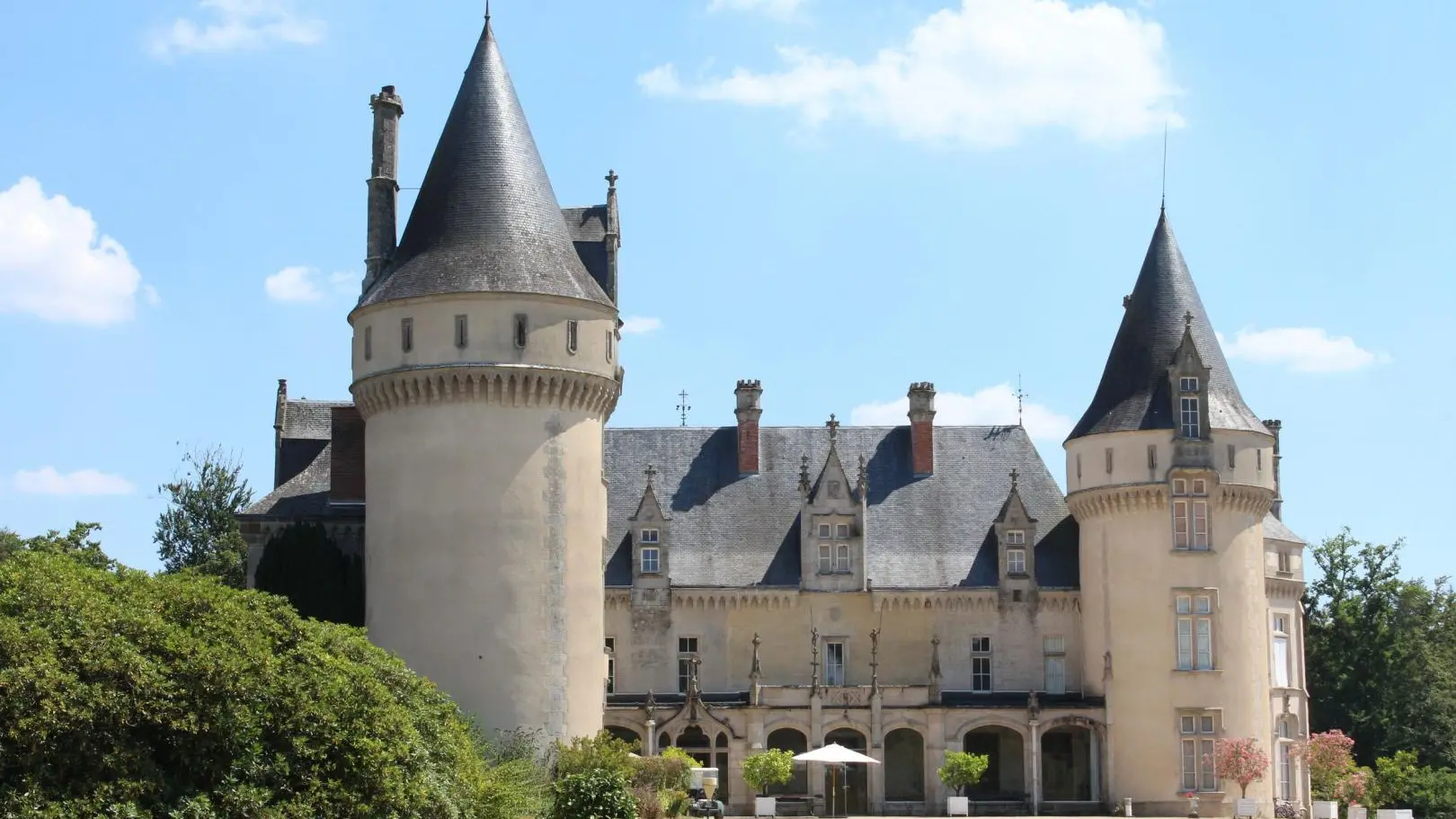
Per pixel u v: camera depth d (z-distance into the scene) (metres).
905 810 74.50
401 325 63.06
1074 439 76.81
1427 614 97.56
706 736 75.06
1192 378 74.50
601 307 64.56
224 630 42.62
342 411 72.88
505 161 65.19
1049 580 78.75
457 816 45.91
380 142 69.50
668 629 77.44
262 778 40.94
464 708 61.00
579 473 63.41
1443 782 79.69
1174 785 72.38
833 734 77.69
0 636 38.22
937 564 79.19
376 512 63.50
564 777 56.03
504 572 61.69
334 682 43.00
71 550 55.66
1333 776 79.38
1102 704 74.44
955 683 78.00
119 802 38.03
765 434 83.19
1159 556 73.81
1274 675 81.25
